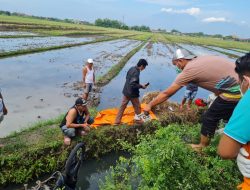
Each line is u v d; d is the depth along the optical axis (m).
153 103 2.34
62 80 8.17
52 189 2.68
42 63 10.46
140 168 2.01
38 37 20.47
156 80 9.91
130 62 13.24
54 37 22.06
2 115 3.59
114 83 8.55
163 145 1.80
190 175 1.75
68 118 3.73
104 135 4.10
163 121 4.64
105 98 6.89
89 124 4.00
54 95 6.64
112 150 4.18
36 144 3.68
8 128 4.57
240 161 1.33
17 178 3.33
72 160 2.91
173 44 29.39
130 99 4.39
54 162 3.59
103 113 4.80
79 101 3.73
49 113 5.48
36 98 6.30
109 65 11.67
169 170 1.74
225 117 2.27
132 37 33.94
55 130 4.21
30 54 12.23
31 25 31.34
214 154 2.15
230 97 2.17
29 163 3.42
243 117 1.21
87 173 3.76
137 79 4.34
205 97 8.25
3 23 28.11
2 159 3.28
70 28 36.91
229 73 2.12
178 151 1.78
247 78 1.29
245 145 1.29
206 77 2.16
